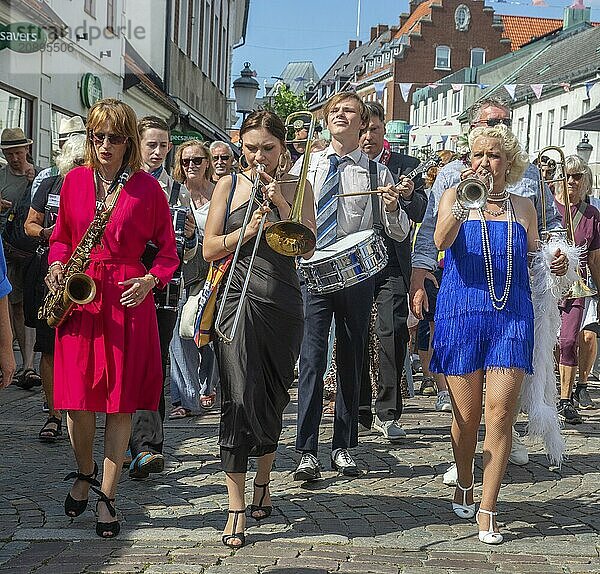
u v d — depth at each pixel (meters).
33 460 6.86
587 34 51.59
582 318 8.68
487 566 4.84
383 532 5.37
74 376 5.19
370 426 7.56
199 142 8.32
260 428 5.18
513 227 5.43
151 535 5.21
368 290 6.47
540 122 48.56
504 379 5.23
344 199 6.73
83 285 5.07
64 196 5.34
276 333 5.23
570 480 6.58
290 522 5.53
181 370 8.64
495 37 78.56
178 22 24.27
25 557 4.84
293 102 51.28
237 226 5.33
